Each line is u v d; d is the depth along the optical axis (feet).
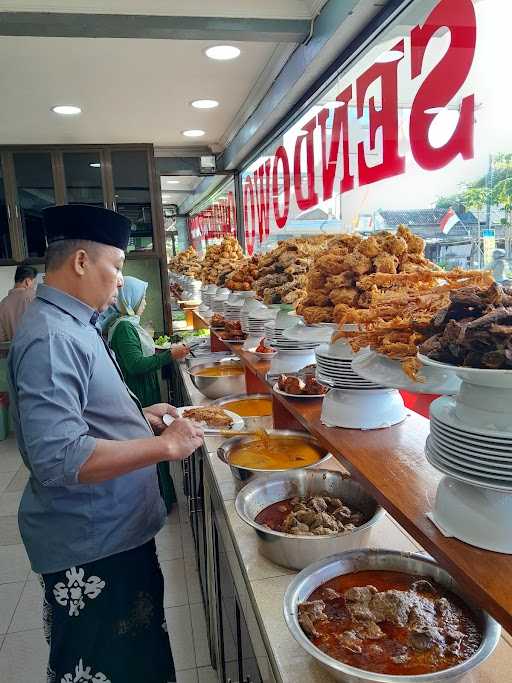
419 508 3.00
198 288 19.25
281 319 6.40
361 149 7.07
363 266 4.16
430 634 3.05
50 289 5.10
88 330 5.19
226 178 17.49
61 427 4.42
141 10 7.05
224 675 6.23
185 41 8.20
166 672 5.95
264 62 9.27
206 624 7.82
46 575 5.31
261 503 5.04
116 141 15.43
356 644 3.06
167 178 20.61
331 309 4.36
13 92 10.46
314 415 4.88
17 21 6.86
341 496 5.03
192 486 9.60
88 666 5.40
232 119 13.12
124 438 5.35
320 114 8.77
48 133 14.16
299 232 10.46
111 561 5.34
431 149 5.39
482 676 3.13
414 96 5.61
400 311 3.18
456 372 2.35
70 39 7.98
